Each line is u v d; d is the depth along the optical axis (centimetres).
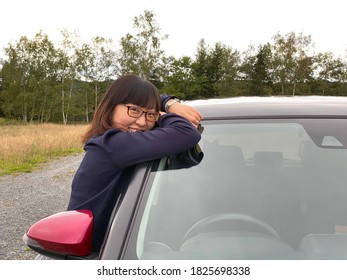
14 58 6638
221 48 7981
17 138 1992
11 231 549
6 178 988
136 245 144
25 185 884
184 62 7412
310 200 171
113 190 170
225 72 7469
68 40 6456
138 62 6431
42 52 6644
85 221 152
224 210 166
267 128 200
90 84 6650
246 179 177
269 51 7531
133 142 167
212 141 195
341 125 199
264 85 7531
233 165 183
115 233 148
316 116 205
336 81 7425
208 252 150
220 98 261
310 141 193
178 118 178
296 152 189
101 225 170
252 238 155
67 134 2428
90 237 151
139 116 179
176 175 176
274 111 211
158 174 169
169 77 7388
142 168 169
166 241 156
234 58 7512
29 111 6956
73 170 1093
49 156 1447
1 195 784
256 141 193
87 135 188
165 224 160
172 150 169
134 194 159
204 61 7975
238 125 203
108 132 170
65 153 1541
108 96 181
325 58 7388
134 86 179
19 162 1229
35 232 151
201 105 231
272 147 192
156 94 183
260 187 175
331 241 155
